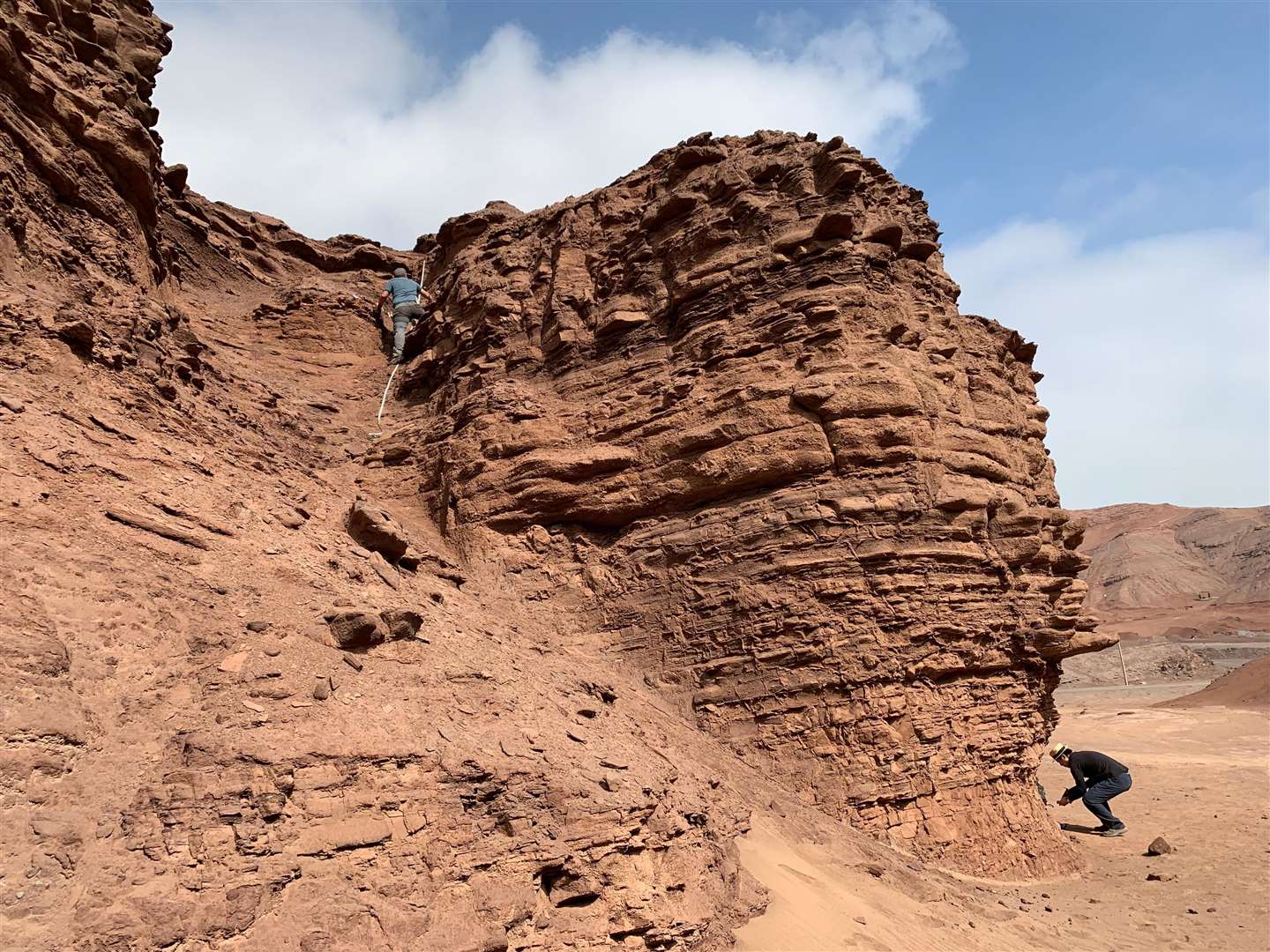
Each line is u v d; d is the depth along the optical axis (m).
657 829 8.24
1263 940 11.64
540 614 15.95
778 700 13.90
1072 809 22.30
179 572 8.19
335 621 8.49
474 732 8.16
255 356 22.58
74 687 6.31
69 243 12.16
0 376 9.03
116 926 5.06
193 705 6.82
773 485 15.38
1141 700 55.38
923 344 16.44
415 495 19.14
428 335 23.44
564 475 17.16
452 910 6.41
